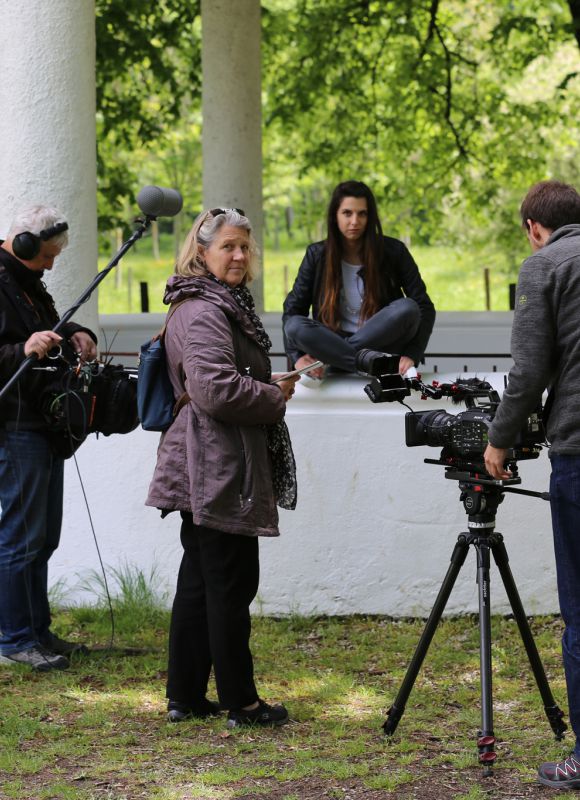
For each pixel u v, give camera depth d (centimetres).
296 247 5091
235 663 464
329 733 468
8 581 544
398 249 632
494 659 566
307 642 604
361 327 619
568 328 392
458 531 628
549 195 408
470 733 465
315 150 1727
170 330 457
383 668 558
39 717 485
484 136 1922
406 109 1648
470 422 426
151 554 644
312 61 1636
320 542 634
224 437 448
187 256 463
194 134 2606
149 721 484
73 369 527
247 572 464
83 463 644
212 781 413
